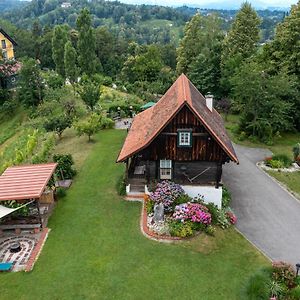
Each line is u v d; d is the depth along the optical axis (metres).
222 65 61.44
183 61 76.38
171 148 29.16
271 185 35.22
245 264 23.86
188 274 22.62
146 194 30.81
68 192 32.28
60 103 56.19
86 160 39.03
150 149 29.34
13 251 24.39
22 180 27.69
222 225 27.45
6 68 67.88
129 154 29.52
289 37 50.00
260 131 47.34
